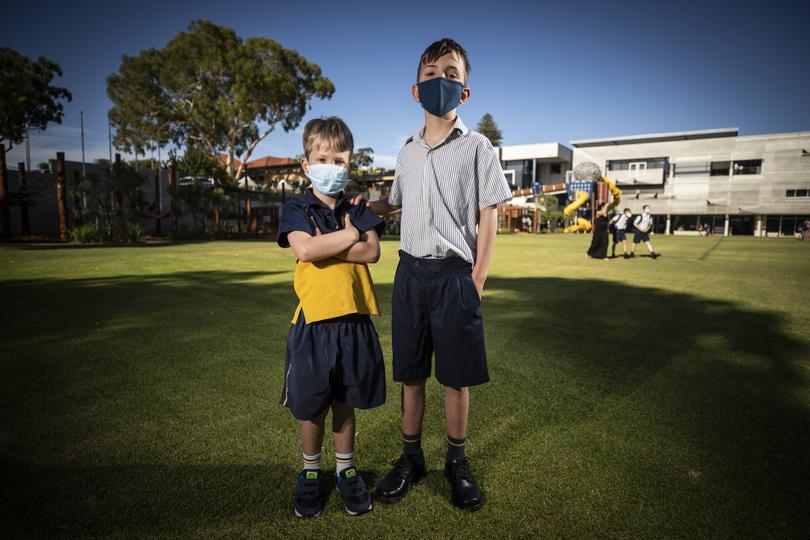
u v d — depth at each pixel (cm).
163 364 333
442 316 186
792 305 597
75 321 466
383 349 390
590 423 246
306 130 188
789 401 278
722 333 446
